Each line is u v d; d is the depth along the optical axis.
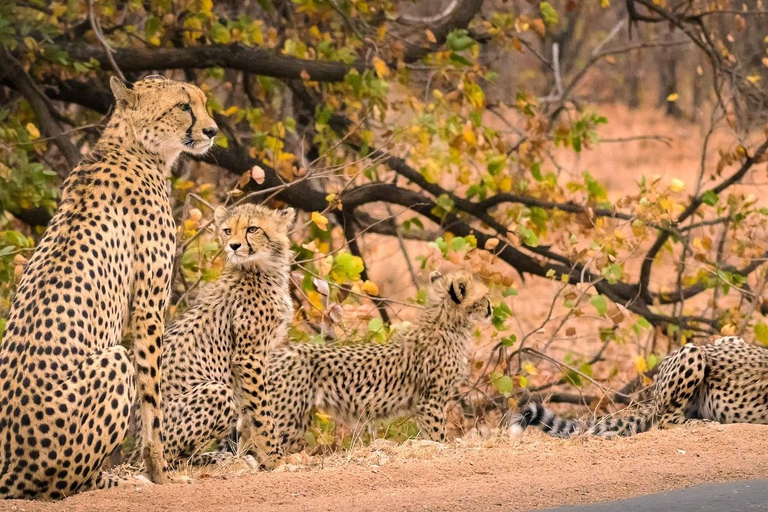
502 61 30.62
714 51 16.88
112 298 8.23
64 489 7.51
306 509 7.00
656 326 15.09
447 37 15.06
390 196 15.56
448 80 15.38
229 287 10.27
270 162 15.76
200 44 15.67
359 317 12.91
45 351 7.56
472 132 14.96
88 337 7.84
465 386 13.74
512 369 15.02
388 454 9.49
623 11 33.66
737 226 14.55
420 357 11.47
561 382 14.38
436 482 7.96
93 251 8.13
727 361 10.80
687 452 8.60
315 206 15.34
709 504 6.75
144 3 16.09
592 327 21.08
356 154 16.06
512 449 9.28
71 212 8.32
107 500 7.34
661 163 35.91
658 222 13.86
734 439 8.93
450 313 11.59
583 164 36.72
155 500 7.37
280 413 10.91
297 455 10.02
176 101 9.09
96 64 14.16
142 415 8.53
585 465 8.27
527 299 24.11
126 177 8.68
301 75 14.84
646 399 13.27
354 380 11.29
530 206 15.34
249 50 15.00
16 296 8.01
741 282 14.30
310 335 13.82
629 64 47.06
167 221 8.86
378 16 16.58
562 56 38.09
